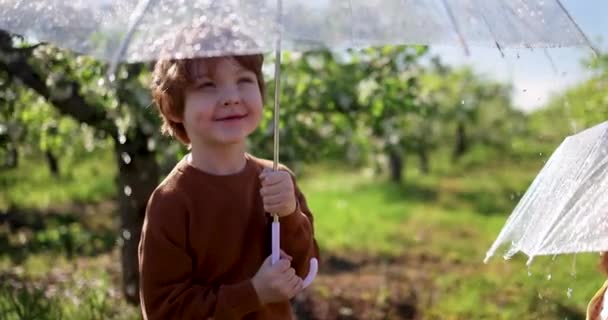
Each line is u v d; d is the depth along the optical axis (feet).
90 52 7.04
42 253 29.55
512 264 29.12
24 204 43.50
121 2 7.31
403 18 7.09
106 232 36.37
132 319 18.01
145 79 17.54
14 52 17.13
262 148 20.24
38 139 24.76
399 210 46.68
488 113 71.77
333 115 22.76
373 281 27.89
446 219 43.57
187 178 8.31
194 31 6.81
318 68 22.84
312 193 55.31
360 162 67.62
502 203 49.75
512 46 7.63
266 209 8.34
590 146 9.84
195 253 8.26
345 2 7.05
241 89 8.26
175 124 8.82
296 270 8.78
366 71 22.76
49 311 17.08
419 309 23.40
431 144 64.34
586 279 24.07
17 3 7.70
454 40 7.11
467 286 25.61
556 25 8.16
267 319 8.68
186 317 8.16
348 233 38.91
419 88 24.73
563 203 9.45
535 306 22.06
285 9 6.88
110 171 58.03
